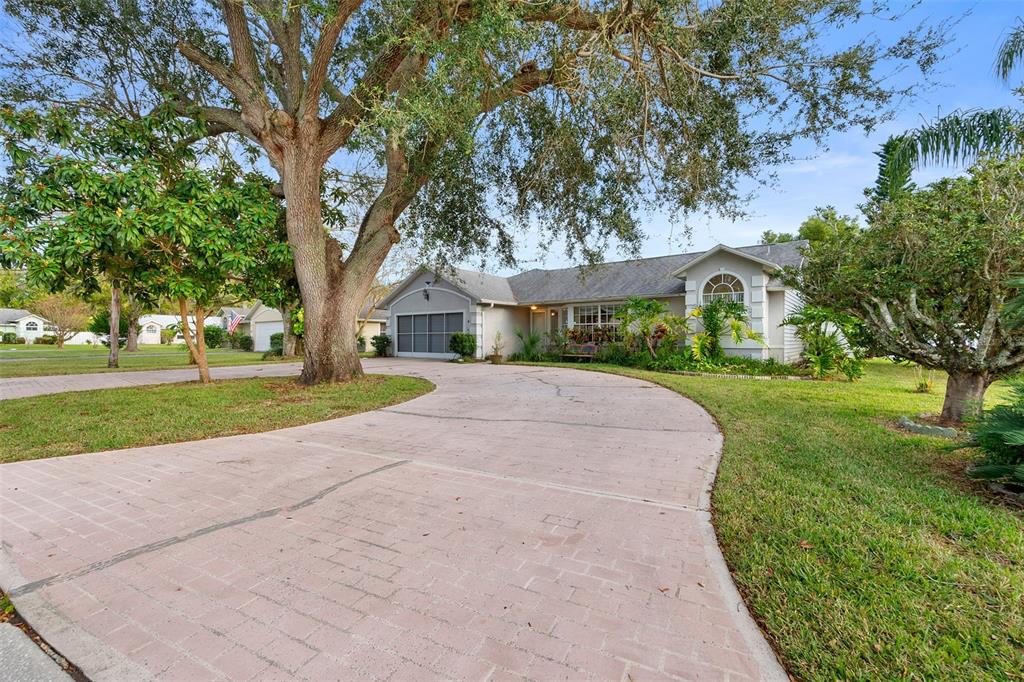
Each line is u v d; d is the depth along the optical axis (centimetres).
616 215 840
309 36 856
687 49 597
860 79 605
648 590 232
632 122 720
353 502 352
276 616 212
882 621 202
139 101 906
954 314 529
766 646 192
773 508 320
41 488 384
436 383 1076
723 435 550
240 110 921
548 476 412
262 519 321
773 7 537
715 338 1371
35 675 179
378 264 990
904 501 329
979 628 196
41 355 2544
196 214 727
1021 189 458
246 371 1441
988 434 353
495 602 222
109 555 270
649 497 359
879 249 564
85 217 651
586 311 1823
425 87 600
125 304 2633
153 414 665
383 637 198
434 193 936
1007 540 270
